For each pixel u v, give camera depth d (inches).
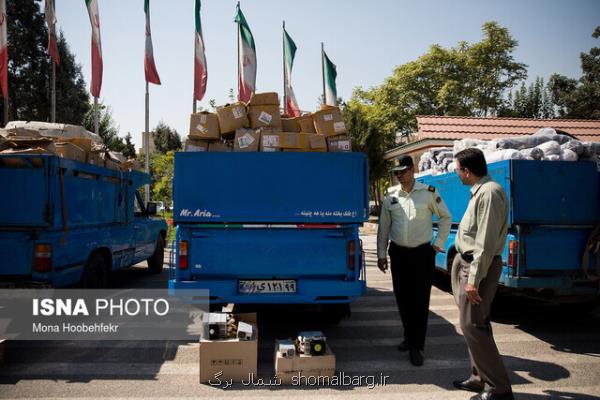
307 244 184.1
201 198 184.5
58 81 1040.8
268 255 183.3
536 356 188.2
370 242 652.1
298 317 249.9
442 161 322.7
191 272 182.9
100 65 527.2
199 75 566.9
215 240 183.2
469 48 1467.8
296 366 157.9
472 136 625.9
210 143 200.5
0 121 962.1
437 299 296.4
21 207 206.4
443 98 1384.1
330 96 663.8
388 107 1459.2
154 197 932.0
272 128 199.5
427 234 179.8
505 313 262.8
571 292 216.5
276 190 186.2
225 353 159.5
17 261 204.1
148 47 590.2
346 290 183.2
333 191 186.9
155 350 193.8
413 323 179.6
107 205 274.2
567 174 216.5
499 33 1448.1
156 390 152.3
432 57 1446.9
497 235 133.3
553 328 231.1
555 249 216.1
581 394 150.1
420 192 181.5
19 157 207.2
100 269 263.7
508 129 652.7
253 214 185.2
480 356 138.2
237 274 183.0
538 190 214.4
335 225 186.7
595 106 1391.5
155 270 384.8
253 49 568.4
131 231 314.3
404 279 182.1
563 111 1601.9
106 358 183.9
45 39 1009.5
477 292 133.9
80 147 253.3
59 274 214.1
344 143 199.6
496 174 225.9
